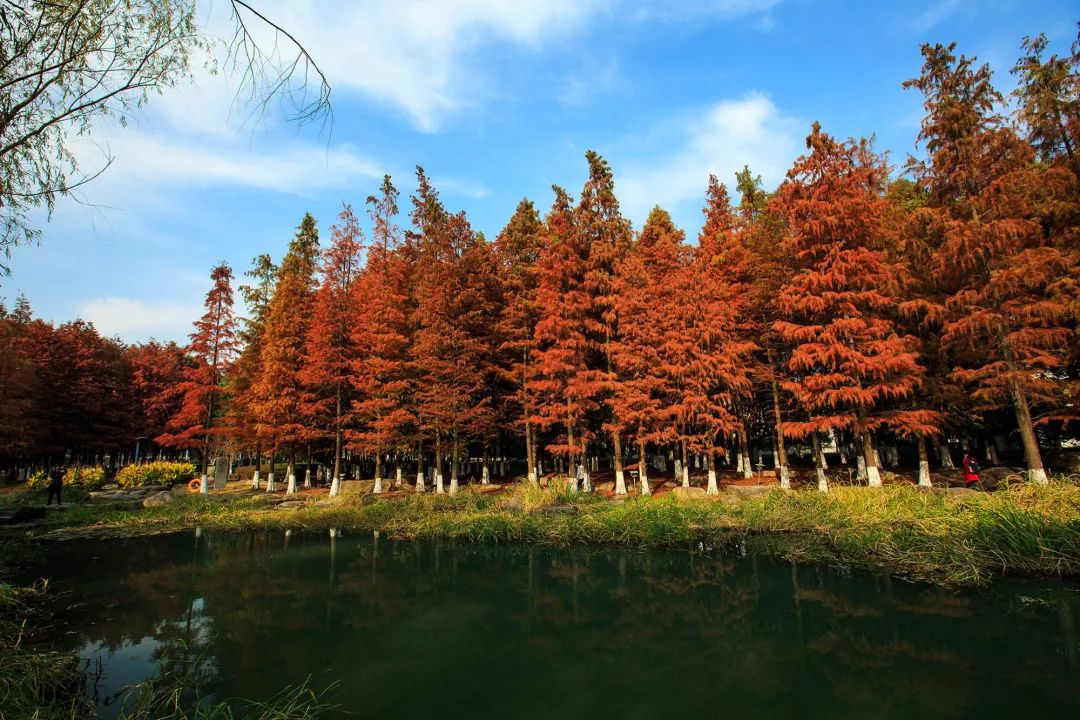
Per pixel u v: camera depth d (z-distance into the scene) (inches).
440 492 992.2
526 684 271.1
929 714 223.8
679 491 858.1
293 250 1369.3
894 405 848.3
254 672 290.4
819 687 256.7
